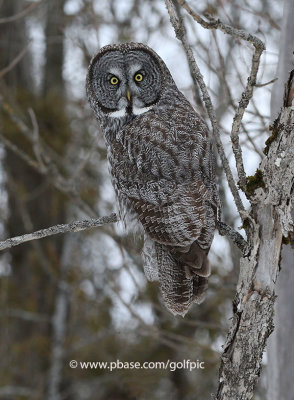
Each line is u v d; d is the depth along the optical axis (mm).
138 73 9094
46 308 19641
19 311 19031
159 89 9047
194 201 7605
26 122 17969
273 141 5691
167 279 7773
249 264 5688
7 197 20359
